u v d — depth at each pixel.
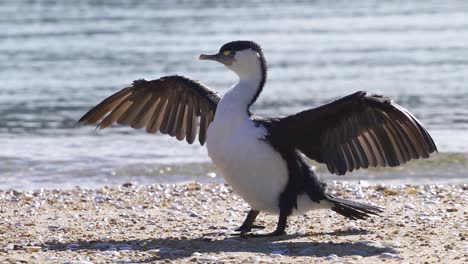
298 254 10.36
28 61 35.56
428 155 10.70
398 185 16.53
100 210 13.95
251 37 42.16
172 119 12.53
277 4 57.34
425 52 37.09
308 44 40.12
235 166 10.91
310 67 34.00
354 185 16.39
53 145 21.77
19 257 10.44
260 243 11.05
